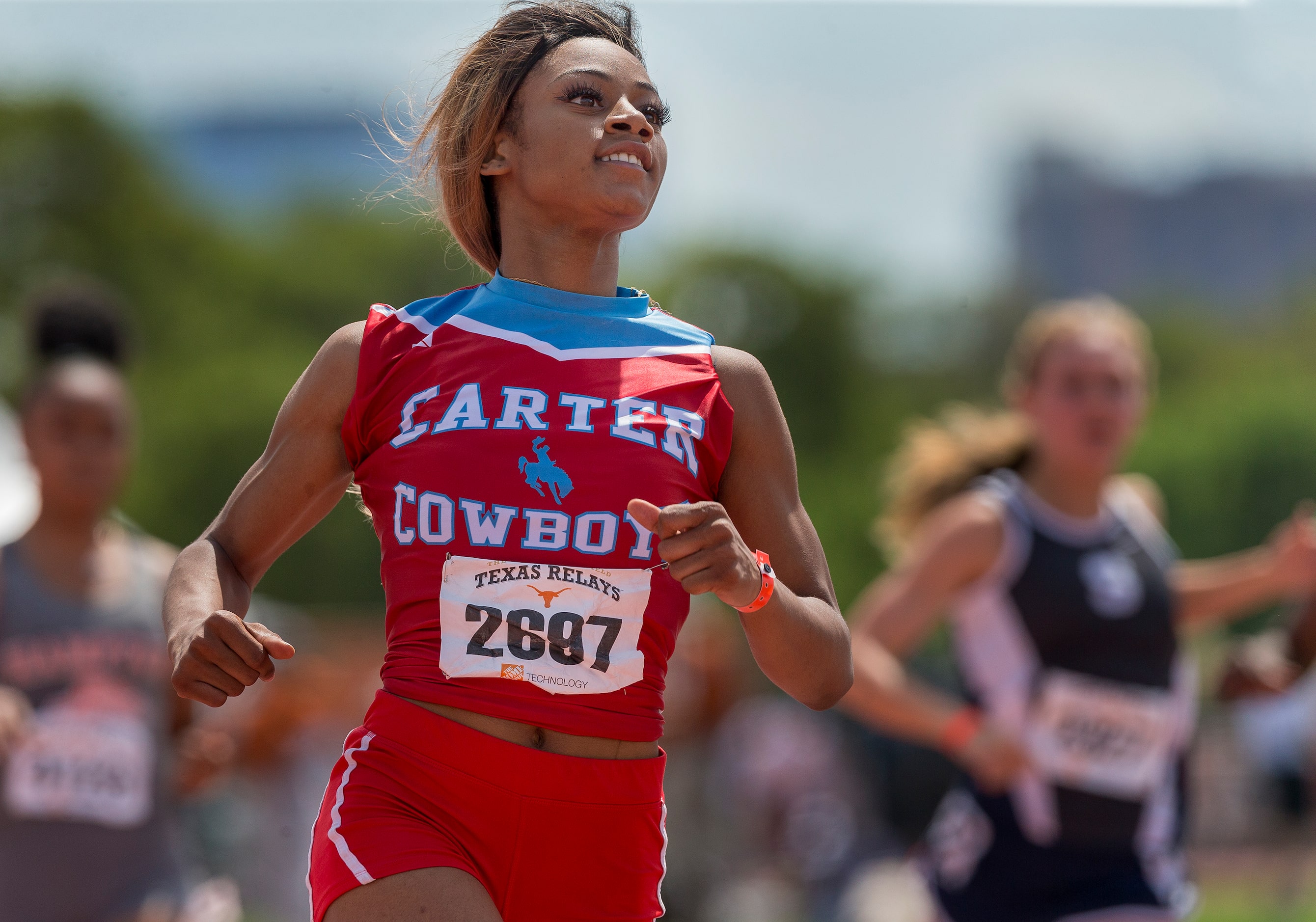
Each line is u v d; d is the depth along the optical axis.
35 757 13.84
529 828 7.54
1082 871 13.73
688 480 7.84
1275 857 34.78
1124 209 199.25
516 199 8.48
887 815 38.59
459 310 8.29
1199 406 138.00
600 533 7.59
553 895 7.64
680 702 35.91
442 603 7.54
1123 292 196.12
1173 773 14.34
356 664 34.44
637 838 7.87
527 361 7.91
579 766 7.60
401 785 7.52
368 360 8.09
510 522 7.56
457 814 7.47
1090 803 13.80
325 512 8.49
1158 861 13.98
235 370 151.75
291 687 27.61
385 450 7.88
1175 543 121.56
